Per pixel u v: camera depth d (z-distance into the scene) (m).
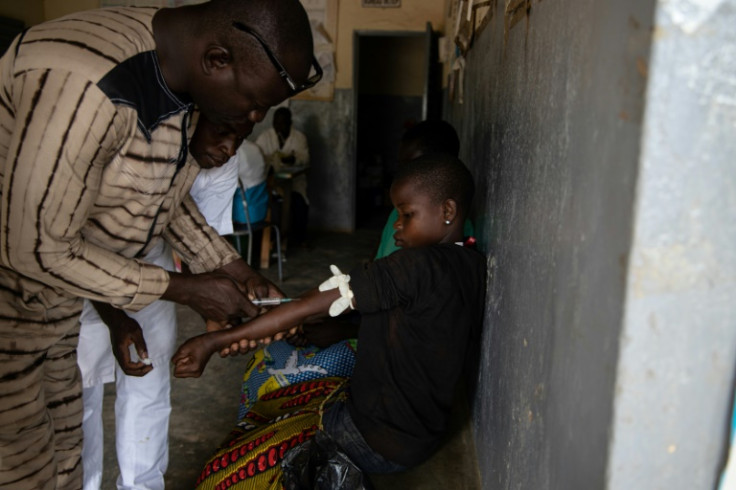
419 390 1.44
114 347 1.50
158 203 1.31
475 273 1.55
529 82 1.16
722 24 0.51
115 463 2.10
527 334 1.06
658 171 0.53
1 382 1.22
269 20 1.03
